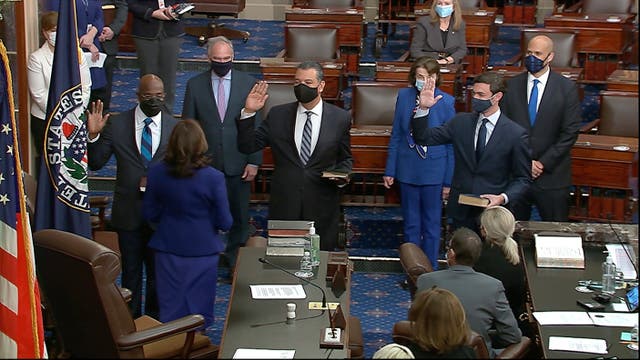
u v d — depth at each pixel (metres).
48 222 7.36
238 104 8.06
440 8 10.12
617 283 6.65
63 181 7.31
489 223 6.57
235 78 8.09
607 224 7.37
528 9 13.47
